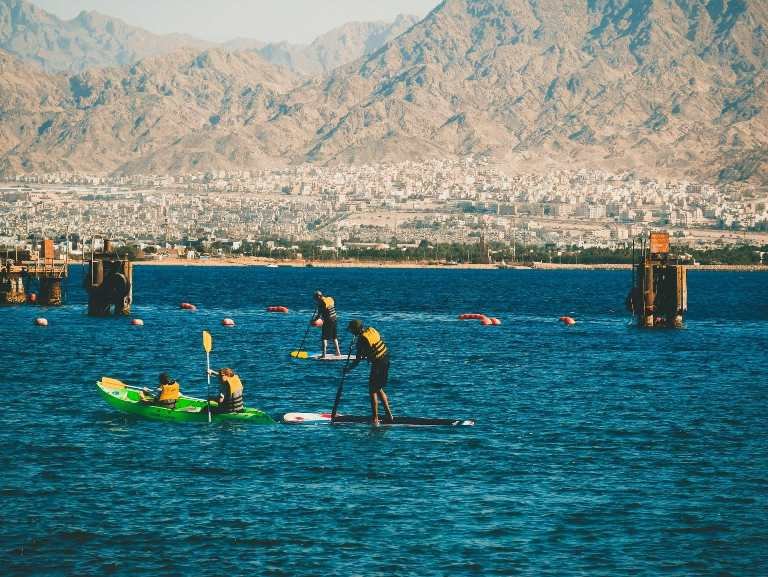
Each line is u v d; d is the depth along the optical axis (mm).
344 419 86562
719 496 65438
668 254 193000
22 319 196375
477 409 95688
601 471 71312
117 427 83625
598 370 126250
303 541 57312
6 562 54125
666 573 53281
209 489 66250
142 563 54156
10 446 76812
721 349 155375
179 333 172750
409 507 63000
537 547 56688
